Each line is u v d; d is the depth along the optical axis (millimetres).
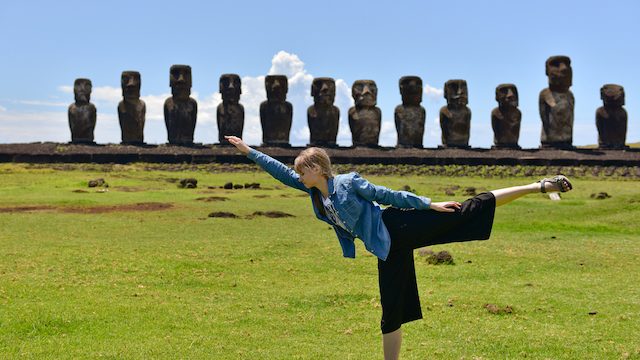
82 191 38812
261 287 13688
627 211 27359
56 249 17781
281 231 22922
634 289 13594
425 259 16984
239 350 9359
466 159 65062
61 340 9695
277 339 9977
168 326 10570
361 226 6973
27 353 9047
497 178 60156
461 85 74062
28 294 12336
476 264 16516
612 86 73562
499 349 9500
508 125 73562
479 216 6844
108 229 22703
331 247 19031
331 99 72562
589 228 24422
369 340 9953
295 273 15242
